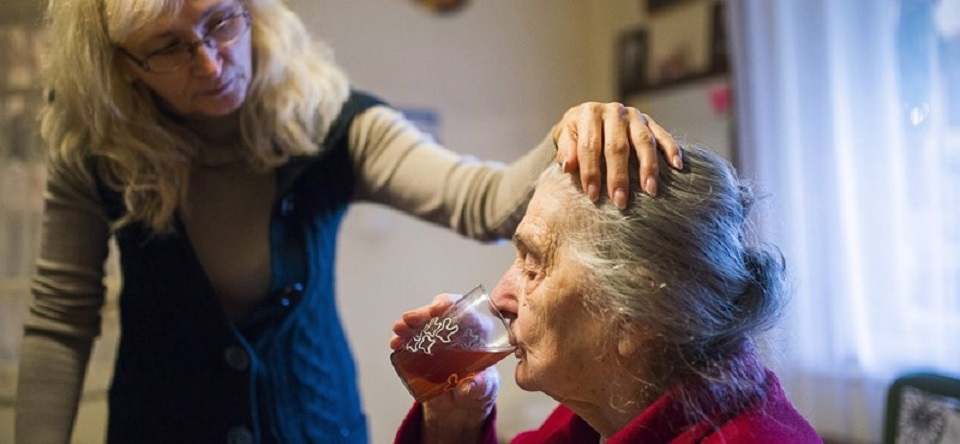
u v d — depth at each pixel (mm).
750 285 841
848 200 2057
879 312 2004
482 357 882
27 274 2205
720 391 808
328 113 1312
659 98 2783
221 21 1124
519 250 898
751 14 2232
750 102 2256
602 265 806
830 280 2082
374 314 2668
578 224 827
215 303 1240
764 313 841
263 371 1264
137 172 1219
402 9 2674
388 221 2684
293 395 1293
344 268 2609
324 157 1309
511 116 2904
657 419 797
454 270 2822
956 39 1836
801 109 2129
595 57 3068
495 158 2871
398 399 2723
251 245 1273
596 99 3062
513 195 1139
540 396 2506
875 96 1985
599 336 821
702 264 799
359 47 2592
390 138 1330
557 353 840
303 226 1303
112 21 1090
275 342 1271
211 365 1264
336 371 1366
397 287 2709
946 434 1609
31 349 1271
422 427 1078
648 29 2832
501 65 2879
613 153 824
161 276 1260
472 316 886
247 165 1280
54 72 1207
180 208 1249
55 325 1275
